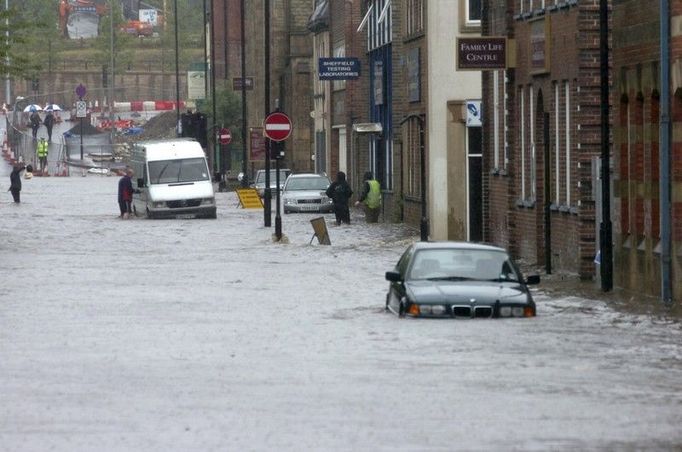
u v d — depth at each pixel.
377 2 175.25
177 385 47.12
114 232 145.50
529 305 65.75
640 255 82.88
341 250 119.38
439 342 57.84
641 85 82.88
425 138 139.00
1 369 51.28
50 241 132.75
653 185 81.56
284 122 133.25
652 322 65.81
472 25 134.50
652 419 40.56
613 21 87.06
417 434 38.31
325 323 66.00
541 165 104.00
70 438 37.88
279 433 38.47
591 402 43.41
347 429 39.03
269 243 128.88
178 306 75.44
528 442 37.22
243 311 72.50
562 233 97.62
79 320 68.62
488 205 119.75
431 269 67.94
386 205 169.00
